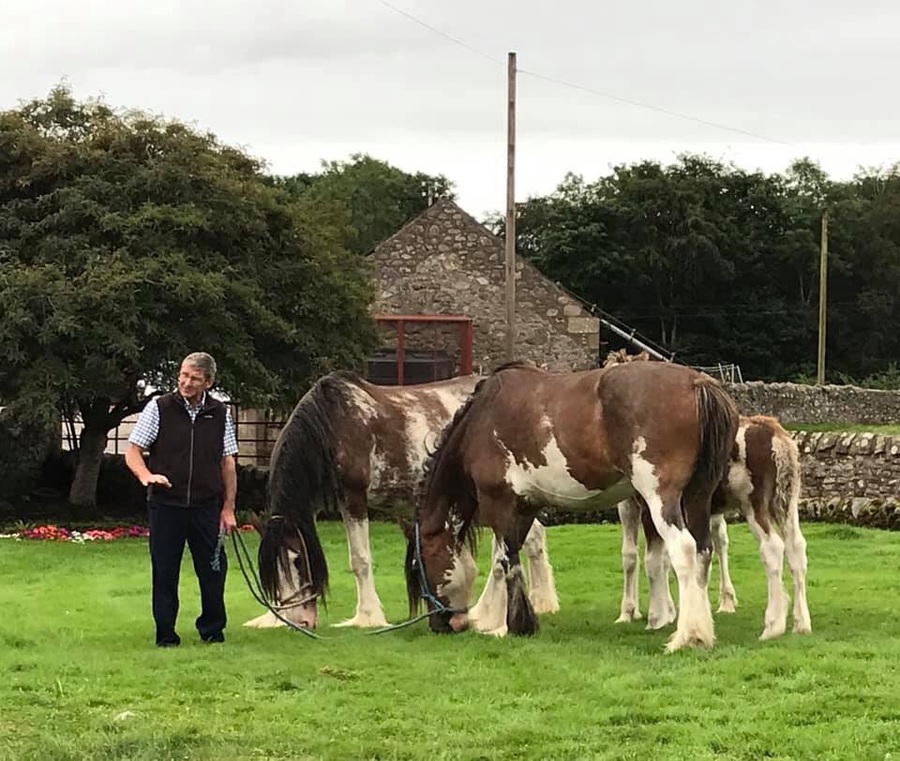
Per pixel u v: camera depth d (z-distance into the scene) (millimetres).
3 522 21375
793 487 9914
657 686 7688
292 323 21781
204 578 9516
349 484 10859
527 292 34406
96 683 7855
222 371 20078
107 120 22125
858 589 12383
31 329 19000
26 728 6746
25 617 11086
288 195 23109
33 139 21234
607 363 13297
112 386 20031
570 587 13195
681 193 57219
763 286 59875
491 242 34500
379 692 7602
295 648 9211
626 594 11000
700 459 8906
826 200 63406
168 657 8727
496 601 10125
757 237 59469
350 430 10914
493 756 6191
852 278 60906
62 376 19047
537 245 62969
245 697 7473
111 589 13156
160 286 19516
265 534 10336
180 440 9367
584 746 6332
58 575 14602
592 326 34375
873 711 6926
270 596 10281
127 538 19125
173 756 6203
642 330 58969
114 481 24672
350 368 22453
